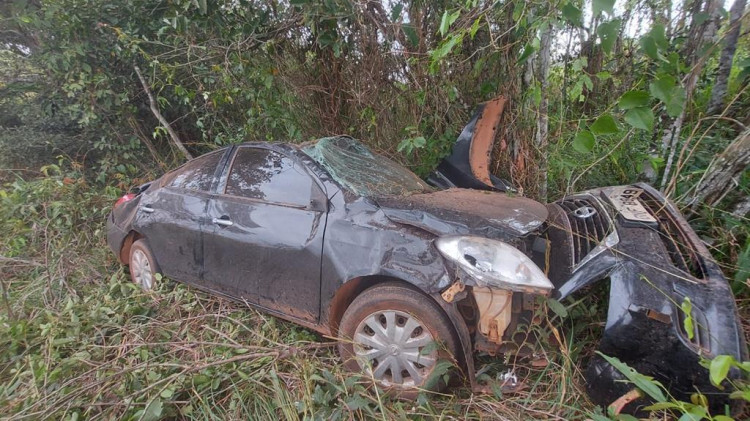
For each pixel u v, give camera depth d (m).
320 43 4.36
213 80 5.46
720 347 1.77
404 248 2.29
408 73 4.48
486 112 4.25
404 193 2.96
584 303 2.39
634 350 1.91
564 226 2.57
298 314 2.69
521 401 2.19
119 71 5.91
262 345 2.73
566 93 4.00
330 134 5.25
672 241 2.28
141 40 5.15
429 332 2.19
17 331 2.77
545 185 4.03
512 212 2.59
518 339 2.27
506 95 4.15
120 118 6.09
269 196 2.91
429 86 4.40
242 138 5.96
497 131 4.31
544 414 2.07
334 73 4.88
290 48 4.80
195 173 3.50
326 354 2.68
